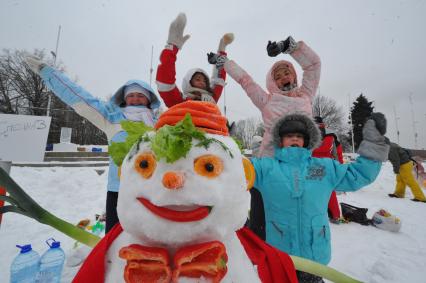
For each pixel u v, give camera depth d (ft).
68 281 6.79
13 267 6.75
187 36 9.14
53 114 91.81
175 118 2.95
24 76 88.28
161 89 8.82
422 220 14.49
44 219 3.32
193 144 2.61
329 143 14.14
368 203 19.04
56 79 8.12
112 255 2.97
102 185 19.72
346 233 12.06
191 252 2.38
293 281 3.47
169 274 2.39
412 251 10.04
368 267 8.70
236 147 2.99
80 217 13.43
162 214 2.38
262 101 9.39
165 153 2.42
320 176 6.30
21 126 15.98
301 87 9.72
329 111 124.26
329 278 3.64
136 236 2.61
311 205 6.06
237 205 2.64
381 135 5.81
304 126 6.87
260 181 6.49
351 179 6.06
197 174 2.46
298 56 9.40
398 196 21.72
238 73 9.77
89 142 112.47
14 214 12.25
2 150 15.42
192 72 9.84
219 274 2.44
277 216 6.17
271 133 7.23
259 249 3.69
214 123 3.02
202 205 2.43
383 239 11.32
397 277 7.94
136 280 2.42
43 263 6.85
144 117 8.45
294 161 6.48
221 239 2.66
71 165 30.19
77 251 7.71
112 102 9.14
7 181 3.03
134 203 2.54
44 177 18.58
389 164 44.06
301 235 5.95
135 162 2.66
